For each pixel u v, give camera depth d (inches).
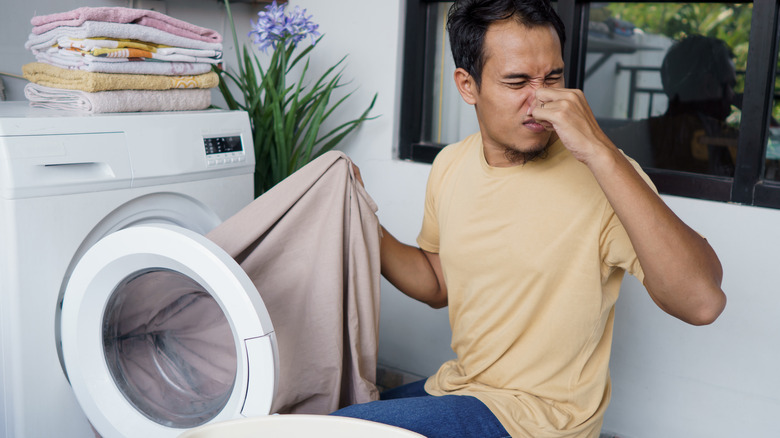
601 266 42.8
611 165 35.6
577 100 36.9
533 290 44.3
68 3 79.0
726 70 85.6
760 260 66.2
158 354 51.3
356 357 49.3
